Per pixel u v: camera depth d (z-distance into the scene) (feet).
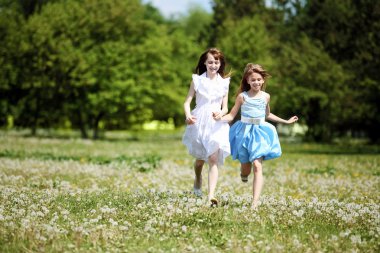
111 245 19.31
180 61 172.04
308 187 40.34
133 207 26.30
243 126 29.01
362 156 82.28
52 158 63.57
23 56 145.07
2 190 32.50
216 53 29.81
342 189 38.58
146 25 162.20
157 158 62.95
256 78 28.84
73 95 151.43
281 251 18.45
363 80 100.01
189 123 28.63
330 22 112.98
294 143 140.56
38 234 20.02
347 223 23.48
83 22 149.79
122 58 147.64
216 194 32.37
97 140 134.31
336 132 153.48
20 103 156.87
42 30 142.92
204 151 29.40
